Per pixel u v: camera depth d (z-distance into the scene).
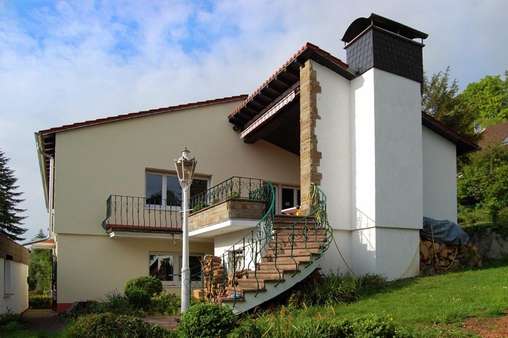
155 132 17.78
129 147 17.28
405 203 13.58
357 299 10.88
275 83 15.59
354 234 13.66
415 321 8.23
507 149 22.98
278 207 19.83
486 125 49.16
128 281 15.34
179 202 18.14
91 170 16.59
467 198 23.17
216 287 12.41
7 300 15.64
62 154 16.28
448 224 14.45
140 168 17.34
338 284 11.25
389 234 13.20
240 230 14.14
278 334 7.28
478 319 8.07
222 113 19.08
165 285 17.33
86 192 16.45
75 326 7.98
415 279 12.59
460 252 14.34
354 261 13.54
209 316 7.68
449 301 9.38
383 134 13.47
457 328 7.64
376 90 13.51
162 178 18.00
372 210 13.09
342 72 14.17
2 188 38.75
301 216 13.01
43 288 31.59
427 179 16.05
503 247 15.87
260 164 19.55
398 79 14.05
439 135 16.56
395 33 14.23
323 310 9.84
